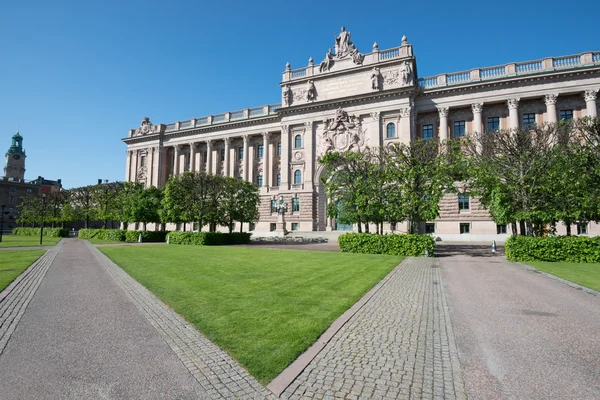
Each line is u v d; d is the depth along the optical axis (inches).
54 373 226.1
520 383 212.5
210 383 210.4
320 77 2295.8
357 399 192.2
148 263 791.7
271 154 2623.0
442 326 327.3
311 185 2245.3
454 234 1870.1
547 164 903.7
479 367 236.2
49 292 481.1
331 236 1937.7
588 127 917.2
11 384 211.3
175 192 1668.3
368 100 2112.5
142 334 300.2
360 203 1125.1
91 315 361.4
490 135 1245.7
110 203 2341.3
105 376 221.0
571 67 1747.0
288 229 2287.2
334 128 2197.3
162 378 217.5
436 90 2009.1
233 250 1174.3
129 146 3287.4
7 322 338.6
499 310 389.1
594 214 861.2
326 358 248.8
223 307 378.6
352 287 498.6
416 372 227.5
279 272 641.6
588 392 200.8
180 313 361.4
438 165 1066.1
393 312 376.8
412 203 1054.4
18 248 1332.4
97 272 671.8
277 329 302.5
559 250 840.3
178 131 3004.4
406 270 705.6
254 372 221.3
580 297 456.1
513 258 880.9
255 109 2723.9
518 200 941.2
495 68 1930.4
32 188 4360.2
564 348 271.9
